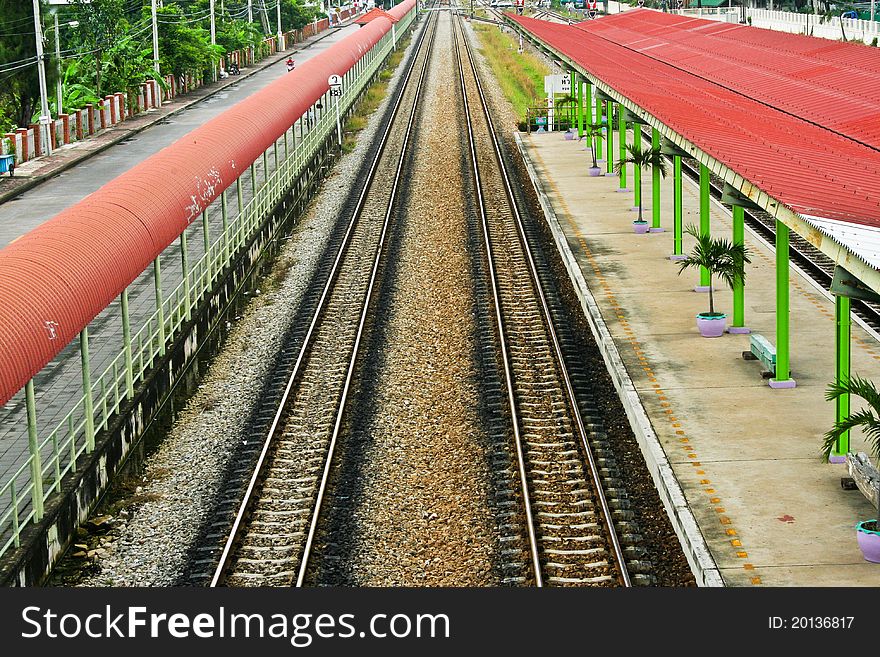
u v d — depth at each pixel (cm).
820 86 3130
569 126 5031
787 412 1705
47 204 3456
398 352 2145
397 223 3300
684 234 2927
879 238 1242
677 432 1639
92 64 5631
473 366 2052
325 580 1312
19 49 4616
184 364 1995
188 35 6694
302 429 1769
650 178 3803
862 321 2133
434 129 5144
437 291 2572
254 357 2181
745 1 9988
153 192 1956
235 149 2603
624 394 1773
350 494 1535
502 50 9388
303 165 3734
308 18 11244
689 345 2038
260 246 2838
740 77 3500
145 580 1332
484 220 3234
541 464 1602
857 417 1321
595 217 3189
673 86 3152
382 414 1823
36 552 1320
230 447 1728
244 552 1382
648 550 1366
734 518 1366
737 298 2088
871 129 2378
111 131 5041
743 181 1605
